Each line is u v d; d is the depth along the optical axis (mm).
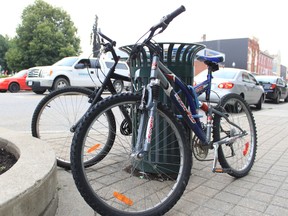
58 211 2426
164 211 2324
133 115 2893
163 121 3029
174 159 3107
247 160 3467
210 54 3426
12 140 2896
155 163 3084
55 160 2387
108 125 3182
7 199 1732
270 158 4086
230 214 2479
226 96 3363
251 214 2482
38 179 2010
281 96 15875
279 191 2953
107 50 2936
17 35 36844
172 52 3023
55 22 38000
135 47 2596
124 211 2229
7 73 54594
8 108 8938
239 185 3094
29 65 36250
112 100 2238
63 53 35875
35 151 2562
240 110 3518
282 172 3510
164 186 2951
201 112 3033
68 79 13562
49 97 3383
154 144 3064
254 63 52938
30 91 17828
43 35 35344
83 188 2080
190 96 2871
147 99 2336
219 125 3150
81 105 3477
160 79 2518
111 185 2941
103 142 3234
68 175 3186
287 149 4574
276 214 2486
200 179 3238
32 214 1951
